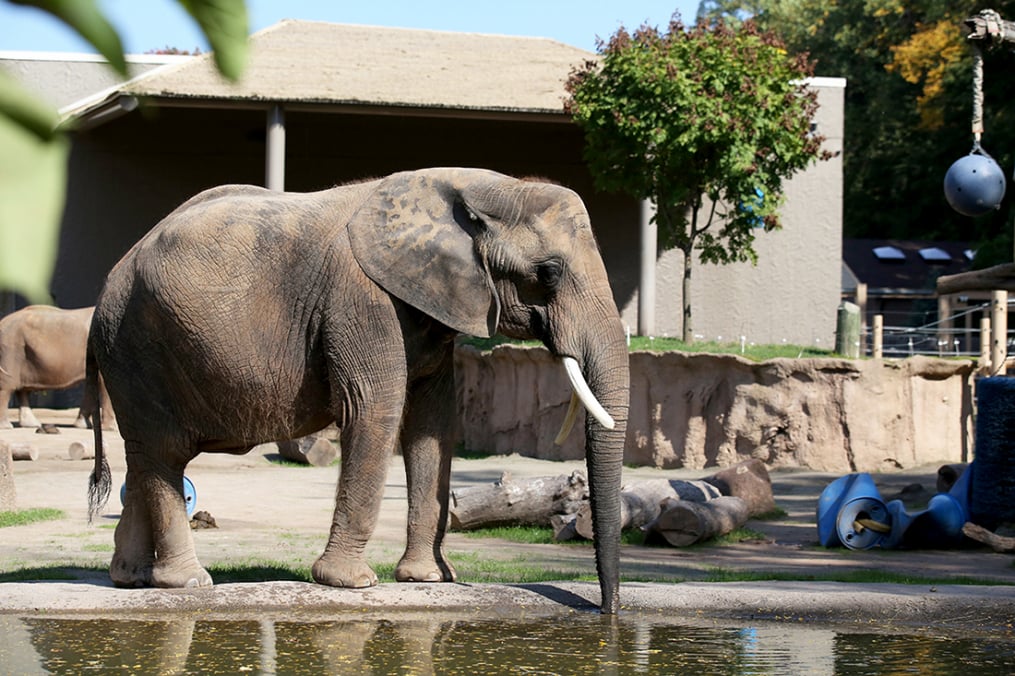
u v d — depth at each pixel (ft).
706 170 96.37
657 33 96.94
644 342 94.58
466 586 29.50
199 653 23.65
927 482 64.54
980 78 47.60
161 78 96.73
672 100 93.30
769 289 122.83
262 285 28.78
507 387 85.61
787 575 35.09
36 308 84.79
